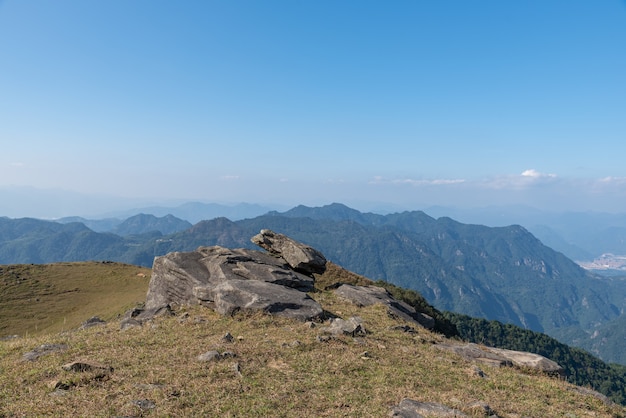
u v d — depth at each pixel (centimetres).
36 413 1155
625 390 17400
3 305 6494
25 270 8350
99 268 9106
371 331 2539
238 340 1998
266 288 2797
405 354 2114
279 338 2064
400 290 7212
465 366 2064
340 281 4681
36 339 2116
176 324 2311
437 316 6788
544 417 1467
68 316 6331
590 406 1694
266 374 1582
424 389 1611
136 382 1407
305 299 2783
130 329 2238
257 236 4291
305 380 1558
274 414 1248
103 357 1672
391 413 1305
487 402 1544
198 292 2791
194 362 1645
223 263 3294
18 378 1434
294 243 4091
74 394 1288
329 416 1277
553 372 2295
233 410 1249
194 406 1258
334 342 2091
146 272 9025
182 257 3434
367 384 1596
